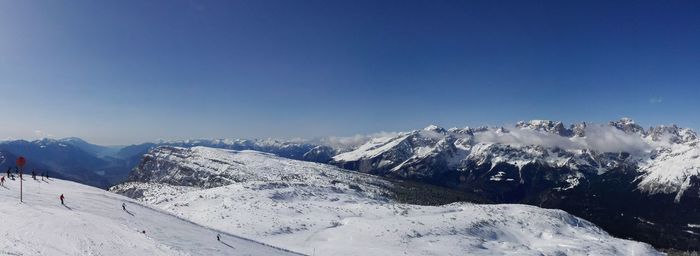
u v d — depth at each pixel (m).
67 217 54.41
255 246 72.88
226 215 137.88
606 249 153.25
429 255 111.56
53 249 40.59
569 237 166.38
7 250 36.44
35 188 79.56
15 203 58.19
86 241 45.72
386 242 118.50
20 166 62.97
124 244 48.44
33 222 48.62
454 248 122.75
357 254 100.69
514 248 136.00
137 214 71.25
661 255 160.12
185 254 51.34
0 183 78.75
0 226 44.34
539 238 161.12
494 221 167.00
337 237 121.31
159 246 51.78
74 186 96.31
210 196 183.38
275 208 153.25
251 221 130.25
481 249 127.81
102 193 91.38
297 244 111.25
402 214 168.00
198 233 69.00
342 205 189.88
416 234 130.00
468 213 174.00
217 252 57.56
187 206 169.00
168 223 70.56
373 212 166.88
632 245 164.88
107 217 61.72
